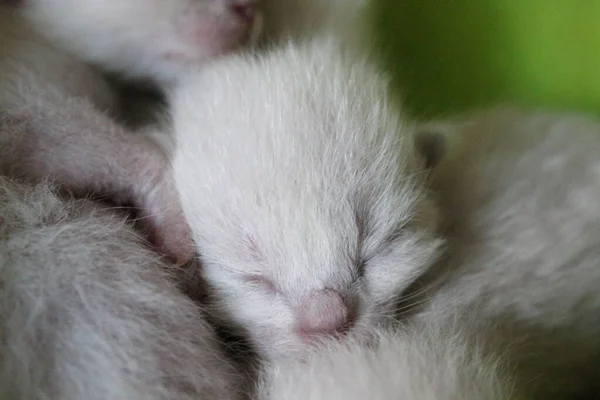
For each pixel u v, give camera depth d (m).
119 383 0.12
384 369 0.12
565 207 0.14
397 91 0.16
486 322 0.13
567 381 0.14
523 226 0.14
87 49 0.15
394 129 0.13
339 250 0.13
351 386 0.12
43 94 0.14
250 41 0.14
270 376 0.13
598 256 0.14
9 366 0.12
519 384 0.13
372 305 0.13
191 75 0.14
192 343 0.13
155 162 0.14
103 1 0.14
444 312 0.13
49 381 0.12
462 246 0.14
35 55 0.14
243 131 0.13
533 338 0.14
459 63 0.18
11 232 0.13
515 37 0.18
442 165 0.15
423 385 0.12
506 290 0.14
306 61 0.14
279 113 0.13
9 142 0.13
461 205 0.15
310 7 0.16
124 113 0.15
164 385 0.12
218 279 0.13
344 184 0.13
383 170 0.13
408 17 0.18
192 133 0.13
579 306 0.14
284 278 0.13
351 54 0.15
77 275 0.12
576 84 0.18
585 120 0.16
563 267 0.14
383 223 0.13
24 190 0.13
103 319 0.12
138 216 0.14
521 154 0.15
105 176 0.14
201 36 0.14
